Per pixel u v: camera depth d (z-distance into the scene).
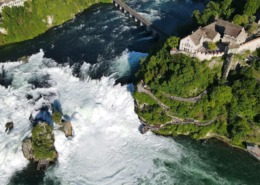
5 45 199.12
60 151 137.75
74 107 153.50
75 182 129.00
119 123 149.38
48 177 131.12
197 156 140.25
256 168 136.38
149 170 133.62
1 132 144.12
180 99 149.50
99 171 132.50
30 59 183.88
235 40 152.88
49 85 165.38
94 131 146.12
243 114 145.00
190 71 146.00
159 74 154.00
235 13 181.25
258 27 166.12
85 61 182.75
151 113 150.00
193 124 147.75
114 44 196.50
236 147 143.75
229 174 134.12
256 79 149.75
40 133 137.88
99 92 161.38
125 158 137.25
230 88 145.25
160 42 176.50
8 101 155.88
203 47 156.50
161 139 146.12
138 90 155.88
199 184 130.00
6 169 133.50
